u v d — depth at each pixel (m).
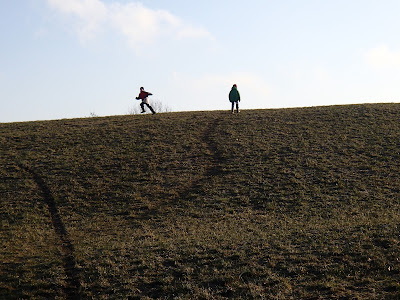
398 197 21.23
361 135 30.62
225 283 13.31
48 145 30.41
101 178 25.09
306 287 12.80
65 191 23.41
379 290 12.28
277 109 41.50
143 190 23.53
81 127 35.06
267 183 23.70
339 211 19.81
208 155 28.27
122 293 13.15
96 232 18.69
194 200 22.12
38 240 17.75
